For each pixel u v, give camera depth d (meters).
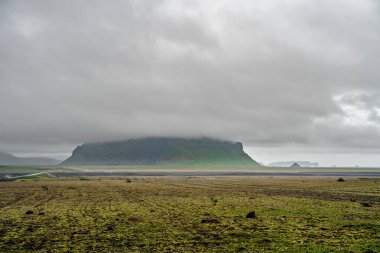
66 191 78.69
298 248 23.34
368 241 25.20
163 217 37.47
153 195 67.06
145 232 29.28
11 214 40.47
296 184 106.31
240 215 38.62
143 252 22.67
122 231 29.77
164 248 23.69
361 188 84.69
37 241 26.19
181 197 62.34
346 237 26.64
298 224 32.56
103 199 58.97
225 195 66.19
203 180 143.38
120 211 42.72
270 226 31.59
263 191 76.75
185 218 36.69
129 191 78.31
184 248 23.64
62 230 30.41
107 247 24.14
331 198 58.72
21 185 103.75
